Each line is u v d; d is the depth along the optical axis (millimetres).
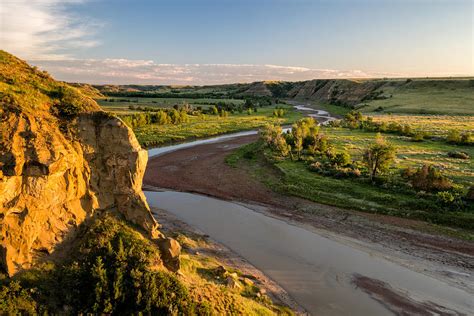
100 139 23031
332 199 44719
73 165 21156
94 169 22703
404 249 32625
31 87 23047
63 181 20750
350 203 42969
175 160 71250
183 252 29453
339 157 58656
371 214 40125
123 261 20000
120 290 18625
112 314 18031
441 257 31016
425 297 25359
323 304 24297
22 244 18500
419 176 44750
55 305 17609
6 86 21734
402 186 45625
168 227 36719
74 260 19844
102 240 20812
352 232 36562
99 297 18062
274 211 43281
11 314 16203
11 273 17812
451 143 77000
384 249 32719
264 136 80500
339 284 26875
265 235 36031
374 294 25641
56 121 22000
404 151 69000
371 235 35656
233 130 117812
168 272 21094
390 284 26969
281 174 56781
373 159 50094
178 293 19422
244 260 30297
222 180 56562
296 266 29531
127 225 22812
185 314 18578
